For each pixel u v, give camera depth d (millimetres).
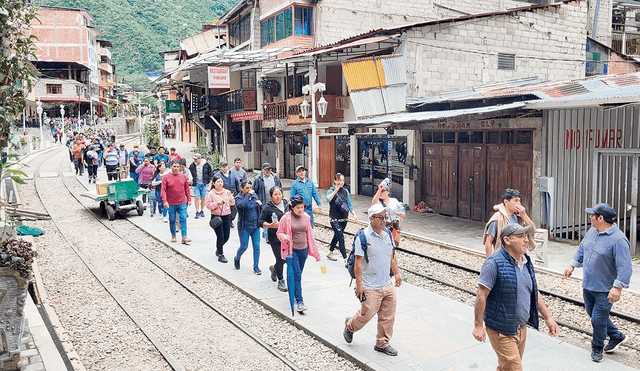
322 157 24594
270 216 8422
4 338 5586
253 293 8625
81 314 7977
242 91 27812
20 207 17812
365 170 21641
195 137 48000
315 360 6281
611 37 27875
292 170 28406
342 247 10461
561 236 13547
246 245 9938
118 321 7691
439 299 8234
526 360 5984
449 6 26344
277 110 23156
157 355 6539
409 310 7715
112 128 70000
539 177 13547
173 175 12273
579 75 21234
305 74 24203
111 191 15758
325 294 8508
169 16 126750
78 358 6297
